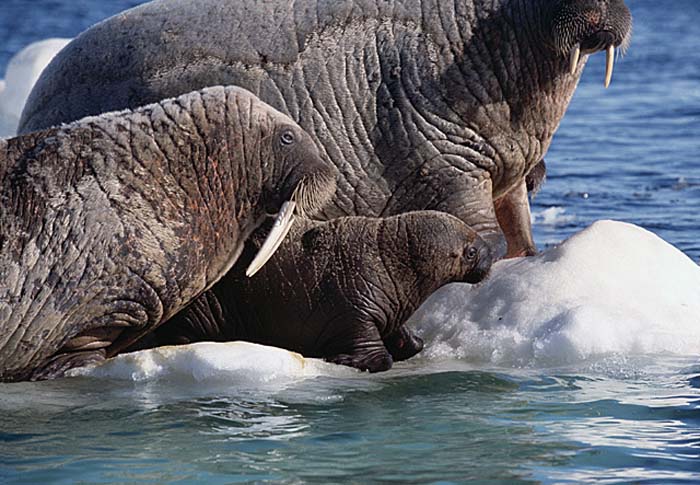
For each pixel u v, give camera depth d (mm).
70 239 12750
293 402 12359
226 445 10969
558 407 12203
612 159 25594
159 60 15430
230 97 13438
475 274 14305
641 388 12852
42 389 12688
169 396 12492
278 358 13305
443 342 14672
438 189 15453
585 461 10617
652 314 14570
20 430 11375
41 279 12703
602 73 38875
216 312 14203
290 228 14094
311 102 15297
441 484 10039
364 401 12438
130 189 12938
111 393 12570
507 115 15555
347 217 14281
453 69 15375
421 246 14008
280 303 14031
